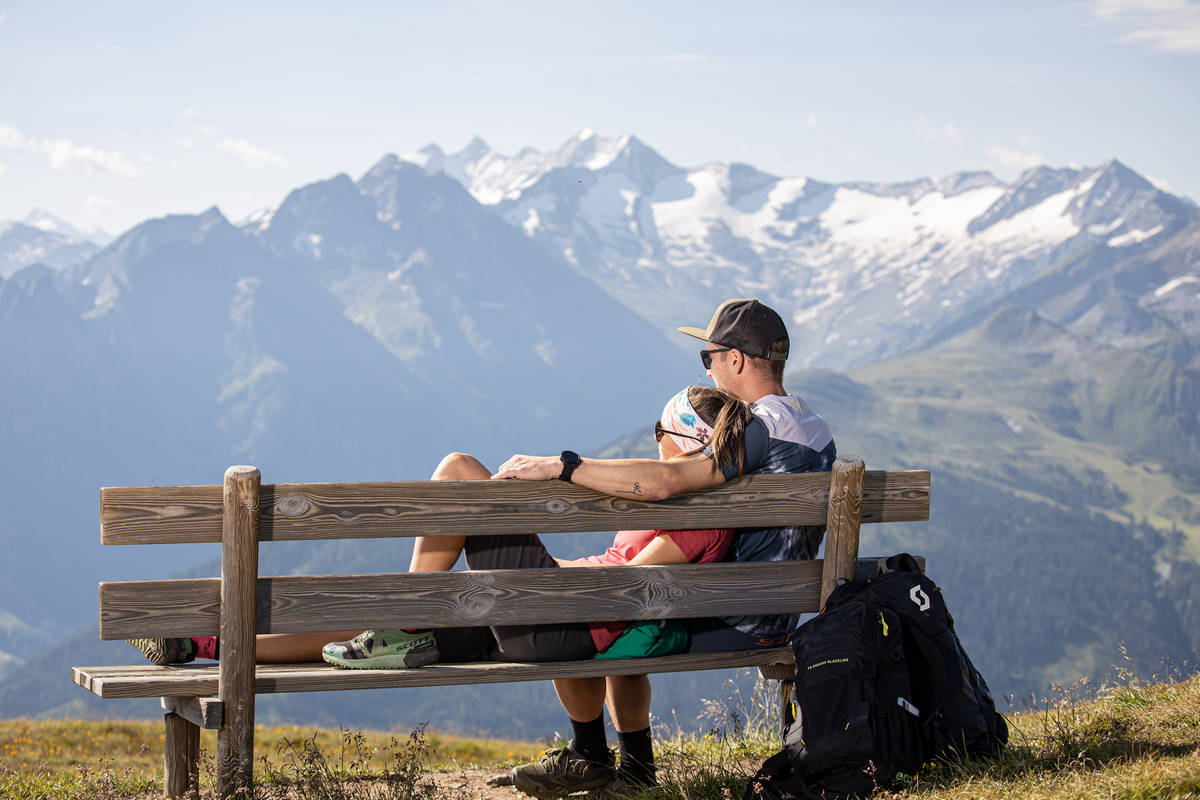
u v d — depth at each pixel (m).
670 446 4.75
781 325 4.83
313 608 3.96
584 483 4.22
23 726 24.45
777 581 4.61
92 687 3.90
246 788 3.87
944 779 3.97
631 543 4.87
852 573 4.63
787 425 4.58
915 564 4.68
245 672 3.86
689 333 4.92
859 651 4.04
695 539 4.61
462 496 4.11
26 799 5.24
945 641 4.26
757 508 4.53
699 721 6.27
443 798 4.74
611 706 5.16
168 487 3.78
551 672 4.34
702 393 4.75
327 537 3.96
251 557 3.83
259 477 3.81
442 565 4.37
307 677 4.03
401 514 4.04
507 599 4.20
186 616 3.87
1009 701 6.36
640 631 4.49
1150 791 3.44
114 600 3.79
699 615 4.48
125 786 5.55
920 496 4.87
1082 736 4.83
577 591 4.29
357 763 5.56
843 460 4.61
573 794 5.09
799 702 4.13
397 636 4.24
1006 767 4.06
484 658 4.54
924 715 4.24
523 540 4.35
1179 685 5.63
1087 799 3.46
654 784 5.04
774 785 4.23
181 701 4.14
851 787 3.99
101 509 3.71
